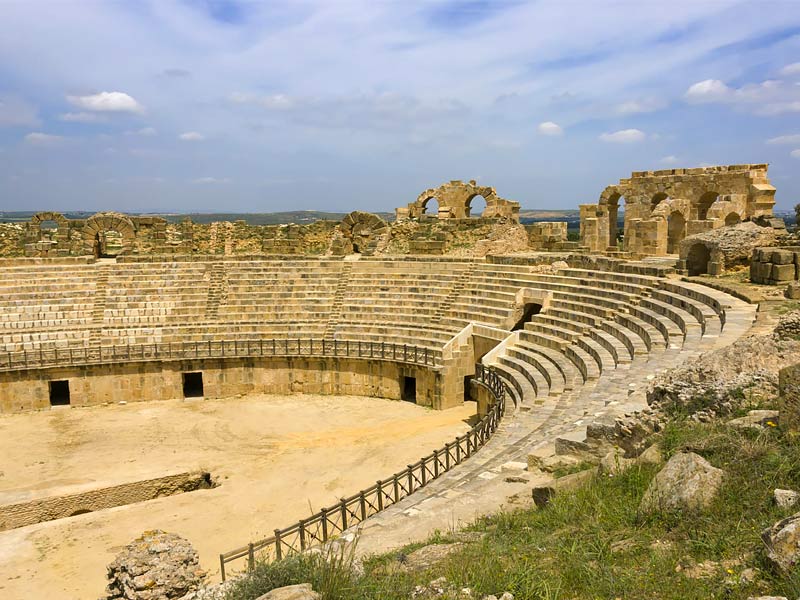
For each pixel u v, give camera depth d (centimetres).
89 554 2112
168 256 4781
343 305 4478
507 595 862
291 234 5025
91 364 3931
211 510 2450
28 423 3650
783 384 1105
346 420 3606
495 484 1577
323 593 920
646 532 973
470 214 6231
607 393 2128
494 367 3362
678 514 974
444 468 2153
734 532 901
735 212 4397
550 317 3634
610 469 1227
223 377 4116
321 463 2897
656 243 4331
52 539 2223
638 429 1399
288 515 2386
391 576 984
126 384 4016
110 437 3369
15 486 2705
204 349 4119
